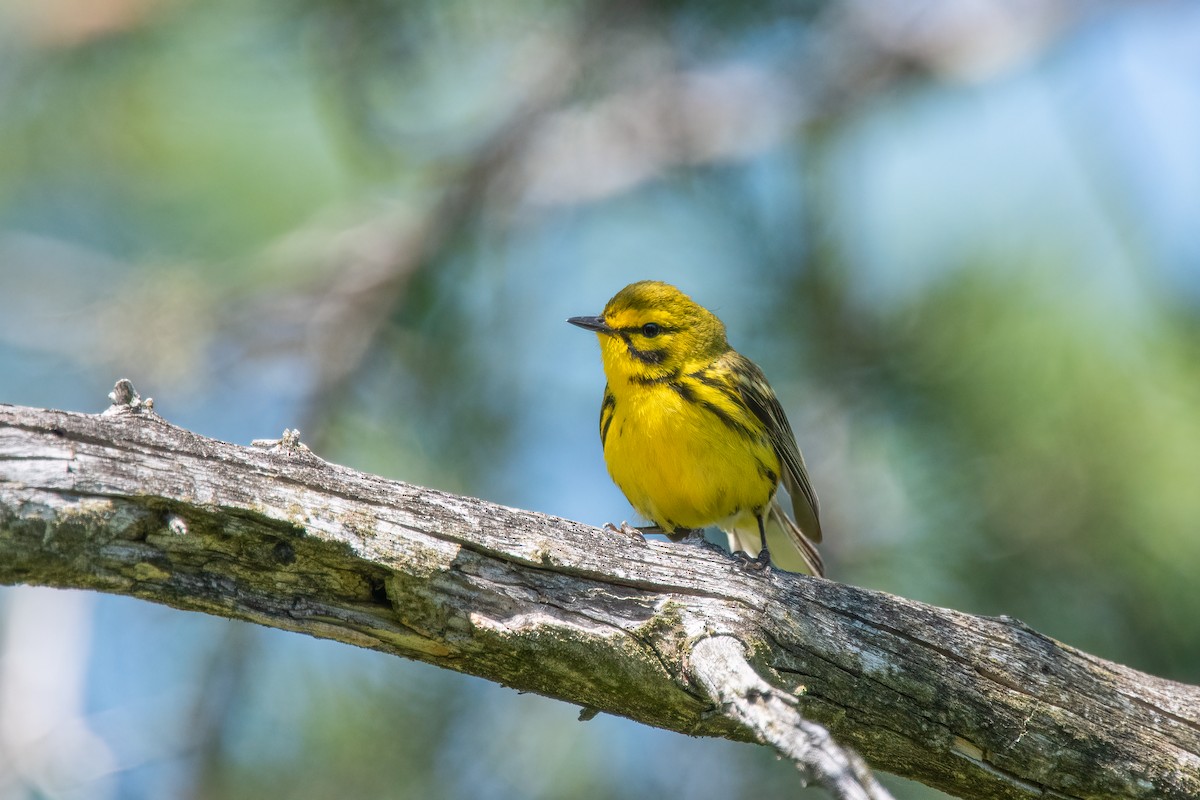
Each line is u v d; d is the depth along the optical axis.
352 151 14.63
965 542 11.79
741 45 15.03
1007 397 11.91
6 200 15.16
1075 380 11.72
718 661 6.84
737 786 12.20
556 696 7.38
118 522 6.25
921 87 15.59
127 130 14.33
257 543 6.58
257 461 6.66
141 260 15.19
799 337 13.31
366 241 14.57
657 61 14.93
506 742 12.23
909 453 12.27
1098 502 11.43
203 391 14.61
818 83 15.45
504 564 7.16
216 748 11.65
